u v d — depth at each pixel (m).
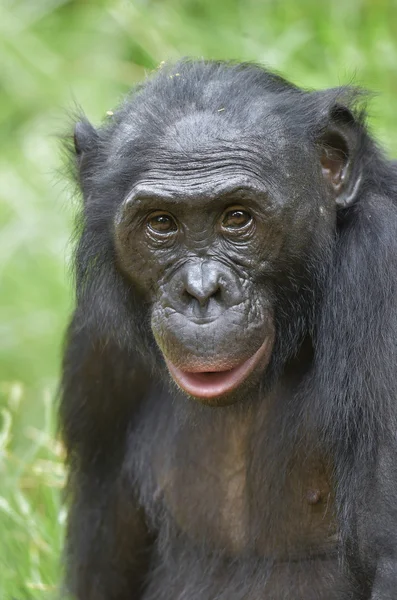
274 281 9.81
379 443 9.40
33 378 17.67
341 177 10.10
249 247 9.60
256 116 9.74
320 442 9.97
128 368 11.18
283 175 9.63
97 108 18.72
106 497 11.60
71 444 11.58
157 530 11.37
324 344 9.80
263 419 10.40
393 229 9.73
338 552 10.04
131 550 11.71
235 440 10.52
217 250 9.62
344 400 9.62
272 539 10.33
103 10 20.05
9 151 19.92
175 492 10.75
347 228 9.97
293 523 10.27
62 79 20.02
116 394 11.30
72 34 20.58
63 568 11.93
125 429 11.46
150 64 18.11
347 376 9.62
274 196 9.54
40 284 18.69
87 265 10.58
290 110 10.00
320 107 10.16
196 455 10.67
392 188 10.23
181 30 18.19
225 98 9.86
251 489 10.38
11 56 20.56
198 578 10.63
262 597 10.29
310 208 9.78
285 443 10.20
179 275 9.56
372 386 9.45
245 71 10.32
